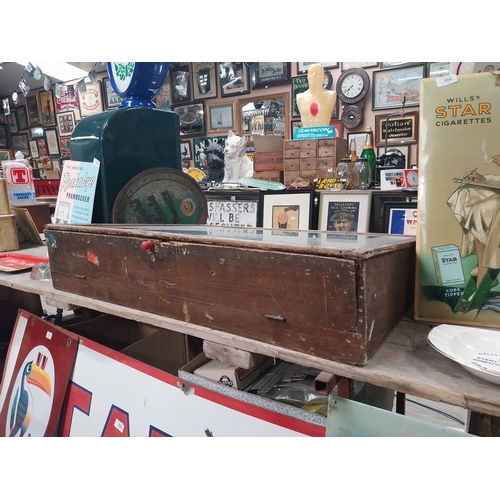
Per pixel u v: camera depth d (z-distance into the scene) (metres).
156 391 0.98
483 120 0.68
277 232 0.94
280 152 2.25
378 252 0.58
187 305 0.74
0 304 1.75
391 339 0.66
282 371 1.01
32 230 1.64
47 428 1.17
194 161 3.78
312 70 2.17
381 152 2.91
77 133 1.23
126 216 1.17
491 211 0.68
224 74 3.48
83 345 1.17
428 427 0.58
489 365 0.55
